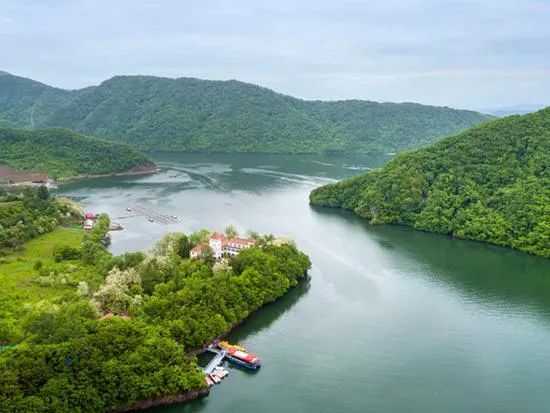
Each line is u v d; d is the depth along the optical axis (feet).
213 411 432.66
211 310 551.18
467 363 519.60
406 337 570.46
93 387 403.34
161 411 430.20
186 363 459.73
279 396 456.86
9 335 483.92
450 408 446.19
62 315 492.54
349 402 451.12
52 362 404.98
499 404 453.17
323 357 524.52
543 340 568.82
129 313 524.11
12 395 371.15
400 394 465.06
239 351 514.68
